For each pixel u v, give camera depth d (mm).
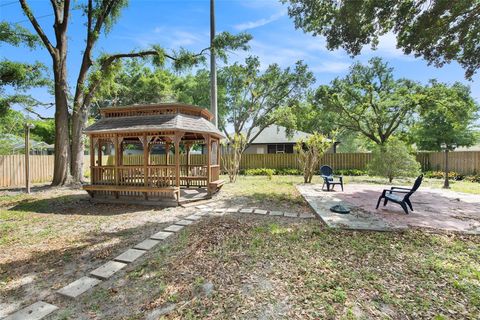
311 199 8023
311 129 24312
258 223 5574
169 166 8117
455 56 8109
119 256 3986
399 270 3223
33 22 11203
